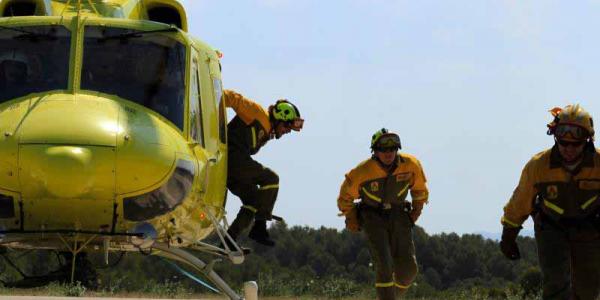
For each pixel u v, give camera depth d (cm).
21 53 1695
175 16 2034
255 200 2044
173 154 1602
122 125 1566
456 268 11362
